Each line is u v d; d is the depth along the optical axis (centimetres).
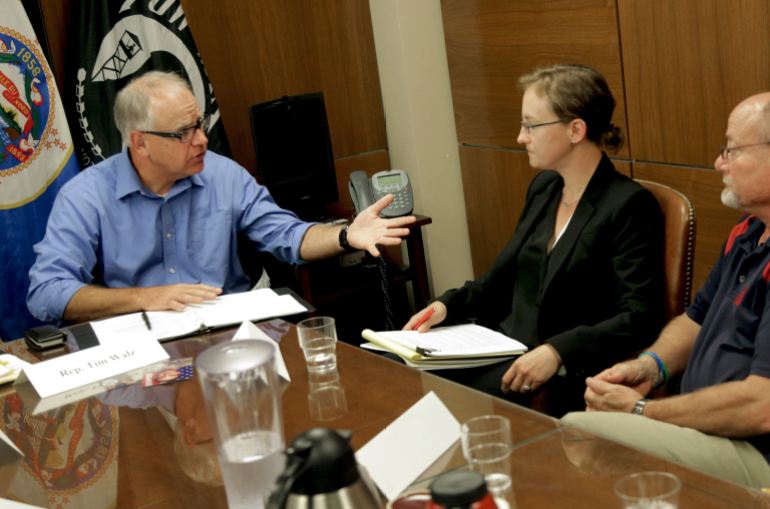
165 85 265
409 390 164
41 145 351
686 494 118
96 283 282
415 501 121
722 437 181
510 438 135
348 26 430
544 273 245
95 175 278
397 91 429
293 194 396
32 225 351
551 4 346
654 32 302
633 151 325
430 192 433
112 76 363
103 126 365
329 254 270
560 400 222
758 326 189
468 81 411
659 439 181
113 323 229
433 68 424
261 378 117
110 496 136
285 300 232
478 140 415
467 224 441
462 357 217
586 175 240
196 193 282
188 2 399
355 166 443
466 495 90
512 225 406
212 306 232
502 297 263
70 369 195
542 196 255
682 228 222
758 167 186
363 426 150
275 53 418
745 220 203
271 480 118
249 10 411
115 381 187
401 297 446
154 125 262
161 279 280
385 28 425
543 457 132
